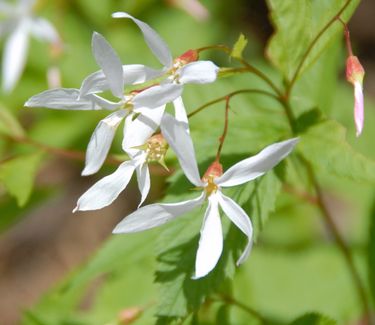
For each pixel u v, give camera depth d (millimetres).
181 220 283
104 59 267
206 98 320
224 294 318
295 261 370
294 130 295
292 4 293
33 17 387
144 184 274
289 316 360
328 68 321
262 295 365
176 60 277
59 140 412
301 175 324
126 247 317
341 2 290
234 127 297
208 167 287
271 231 415
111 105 274
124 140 273
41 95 270
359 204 406
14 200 363
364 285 361
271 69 341
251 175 271
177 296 276
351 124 395
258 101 325
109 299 352
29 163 328
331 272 367
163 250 281
